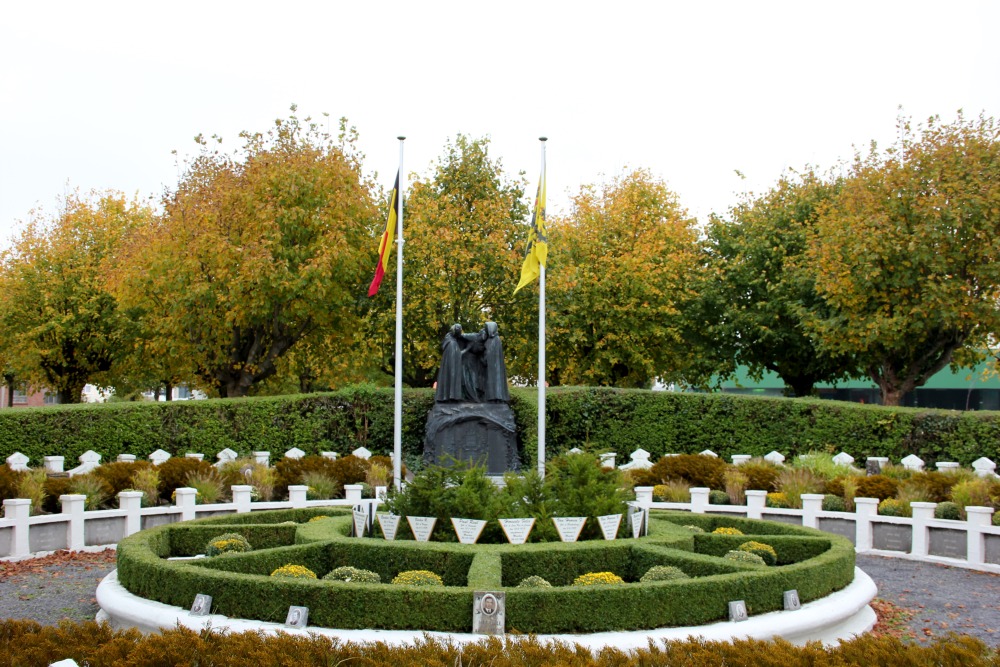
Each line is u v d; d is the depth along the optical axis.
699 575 10.78
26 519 16.14
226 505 19.45
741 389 55.19
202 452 25.78
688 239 38.31
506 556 11.23
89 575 14.43
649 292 34.81
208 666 7.37
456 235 31.61
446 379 22.92
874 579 14.67
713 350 37.78
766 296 36.28
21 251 38.28
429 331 32.91
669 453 27.73
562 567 11.41
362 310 33.28
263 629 8.55
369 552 11.60
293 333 31.98
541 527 12.71
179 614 9.34
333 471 22.70
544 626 8.84
